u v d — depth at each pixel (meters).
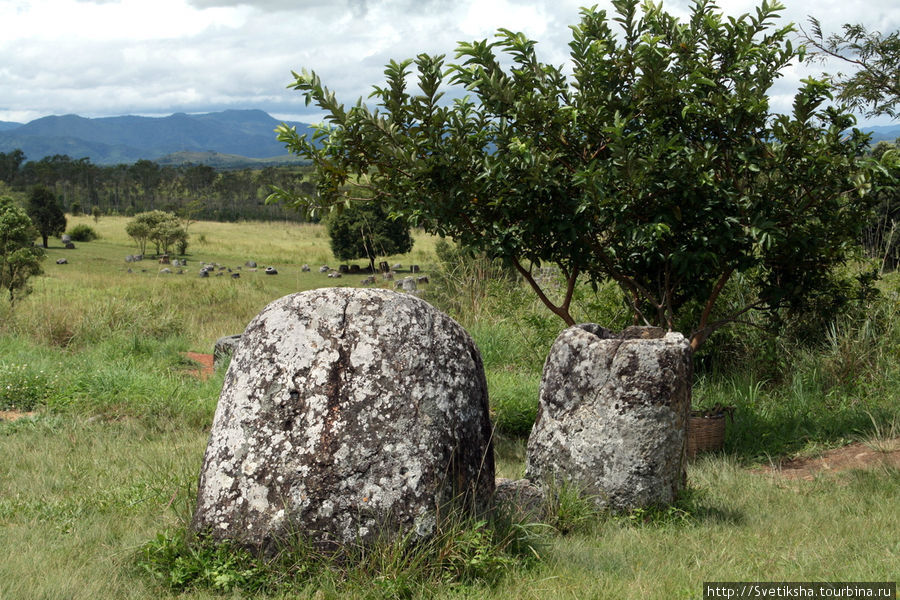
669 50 6.91
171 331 15.34
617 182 6.87
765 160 7.15
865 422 7.90
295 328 4.15
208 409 8.76
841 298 8.39
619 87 7.51
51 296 18.86
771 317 8.52
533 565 4.21
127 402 8.78
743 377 9.59
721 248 7.07
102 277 33.12
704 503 5.65
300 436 3.94
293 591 3.70
